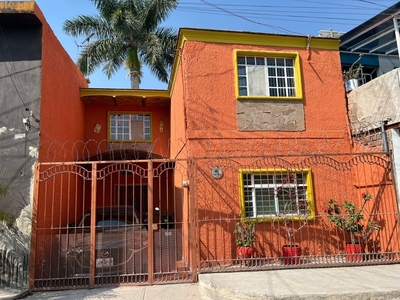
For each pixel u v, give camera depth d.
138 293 6.39
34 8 7.52
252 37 9.03
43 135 7.78
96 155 11.70
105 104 12.95
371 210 8.38
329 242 8.37
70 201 9.84
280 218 8.12
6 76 7.70
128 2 17.77
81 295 6.32
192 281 6.95
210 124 8.45
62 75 9.56
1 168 7.21
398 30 10.61
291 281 6.22
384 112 8.20
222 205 8.05
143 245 7.34
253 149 8.51
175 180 11.02
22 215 6.99
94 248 6.86
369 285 5.85
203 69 8.66
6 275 6.69
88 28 17.38
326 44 9.46
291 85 9.20
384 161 8.04
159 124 13.32
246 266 7.23
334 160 8.05
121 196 12.18
